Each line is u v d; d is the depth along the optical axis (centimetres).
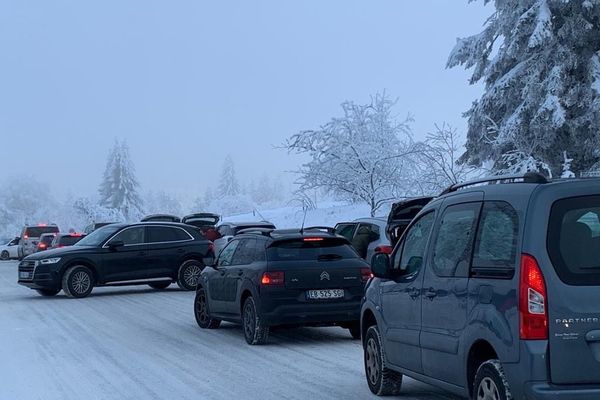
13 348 1214
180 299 2006
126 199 8869
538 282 536
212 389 877
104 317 1619
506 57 2439
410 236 772
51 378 963
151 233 2170
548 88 2277
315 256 1185
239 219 4938
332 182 3022
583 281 534
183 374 972
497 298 567
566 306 529
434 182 2800
